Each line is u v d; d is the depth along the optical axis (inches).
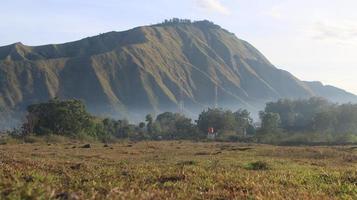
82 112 4037.9
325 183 616.7
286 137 4414.4
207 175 621.0
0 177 438.9
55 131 3841.0
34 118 3833.7
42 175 501.7
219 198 450.0
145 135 5733.3
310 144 3595.0
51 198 340.8
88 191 411.8
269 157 1325.0
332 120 4992.6
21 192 330.6
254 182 568.7
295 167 877.8
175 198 426.6
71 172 605.3
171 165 823.7
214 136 5615.2
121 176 583.2
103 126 4638.3
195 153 1507.1
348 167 978.7
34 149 1643.7
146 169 693.9
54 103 3941.9
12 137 3085.6
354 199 497.7
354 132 4936.0
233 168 807.7
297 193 505.7
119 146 2164.1
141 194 409.1
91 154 1327.5
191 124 6053.2
